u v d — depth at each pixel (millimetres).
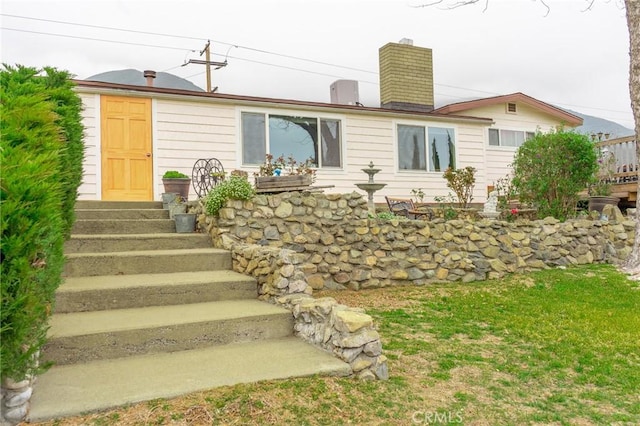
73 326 3219
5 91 3135
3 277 1992
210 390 2568
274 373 2820
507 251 6957
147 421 2256
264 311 3734
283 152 9766
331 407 2516
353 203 6246
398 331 4125
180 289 4066
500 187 10906
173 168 8828
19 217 2062
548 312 4852
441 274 6461
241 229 5484
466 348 3695
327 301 3561
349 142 10445
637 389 2979
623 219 8141
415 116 11109
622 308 5027
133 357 3146
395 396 2730
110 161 8367
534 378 3137
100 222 5625
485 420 2518
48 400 2391
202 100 9016
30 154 2355
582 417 2604
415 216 9359
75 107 4773
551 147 8562
